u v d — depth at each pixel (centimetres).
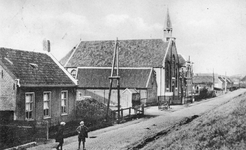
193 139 1666
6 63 2464
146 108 4766
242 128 1562
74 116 3061
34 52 2975
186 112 3969
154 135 2106
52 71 2930
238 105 2366
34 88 2538
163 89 6016
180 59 7619
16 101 2364
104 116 3166
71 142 2033
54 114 2770
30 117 2534
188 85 7875
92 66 6300
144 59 6188
